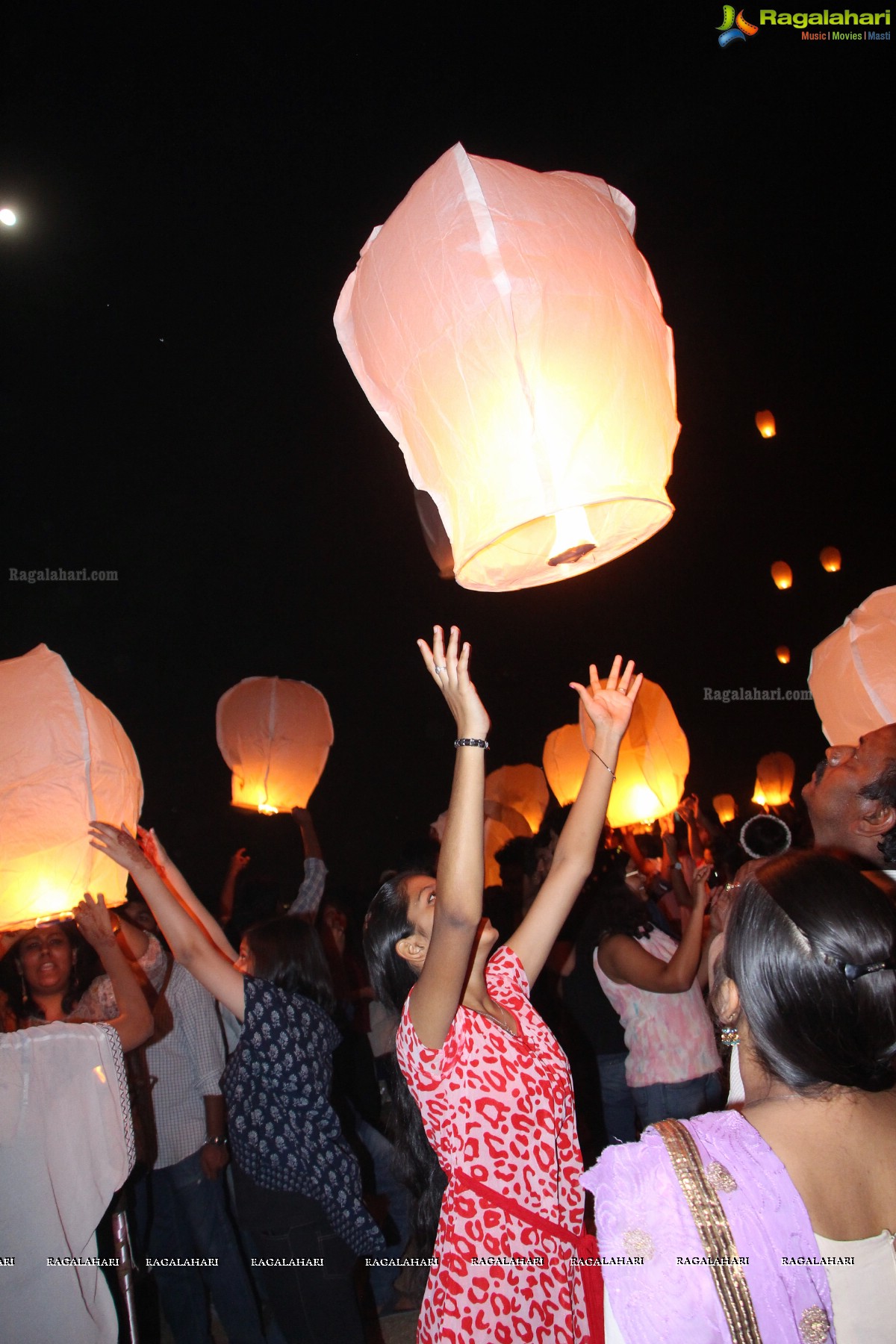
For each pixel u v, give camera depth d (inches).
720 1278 40.8
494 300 53.0
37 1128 86.7
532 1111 70.6
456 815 67.4
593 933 155.8
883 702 86.4
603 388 54.2
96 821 91.7
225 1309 135.3
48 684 92.0
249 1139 106.1
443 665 68.9
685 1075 139.2
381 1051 175.3
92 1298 87.5
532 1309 66.0
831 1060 43.4
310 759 202.8
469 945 67.4
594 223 57.2
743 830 113.7
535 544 66.1
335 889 229.3
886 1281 42.4
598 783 89.0
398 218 57.5
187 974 143.6
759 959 46.0
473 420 54.4
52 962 107.7
